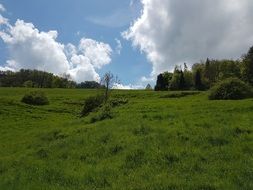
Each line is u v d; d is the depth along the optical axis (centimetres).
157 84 14075
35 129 4519
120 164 2059
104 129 2966
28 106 7006
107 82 6078
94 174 1944
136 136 2573
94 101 5359
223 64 15038
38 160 2431
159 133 2600
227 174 1770
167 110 3819
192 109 3712
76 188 1775
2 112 6188
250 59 9631
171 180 1738
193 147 2230
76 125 3712
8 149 3234
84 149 2472
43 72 18938
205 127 2717
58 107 7312
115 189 1694
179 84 13788
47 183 1903
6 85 19200
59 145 2702
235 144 2242
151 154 2153
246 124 2738
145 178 1820
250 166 1845
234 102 3938
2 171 2336
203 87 14012
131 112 3909
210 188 1616
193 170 1875
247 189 1566
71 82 18500
